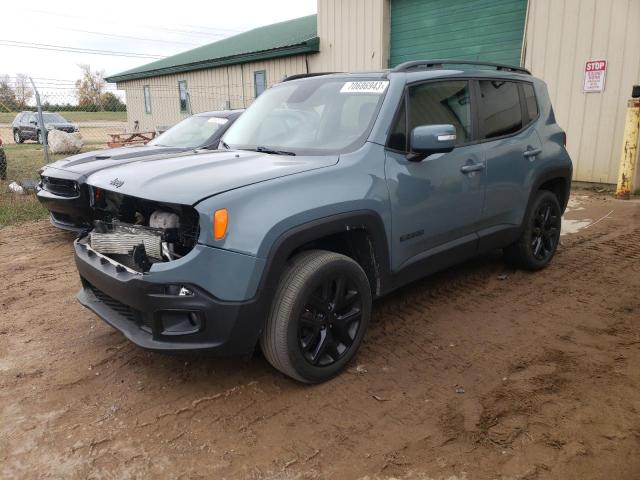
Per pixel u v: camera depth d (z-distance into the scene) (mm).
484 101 4184
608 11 8625
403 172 3379
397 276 3465
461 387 3033
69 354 3496
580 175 9430
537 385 3033
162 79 23500
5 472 2416
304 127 3727
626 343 3523
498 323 3879
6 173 10805
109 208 3459
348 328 3197
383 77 3660
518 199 4449
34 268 5359
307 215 2820
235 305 2639
